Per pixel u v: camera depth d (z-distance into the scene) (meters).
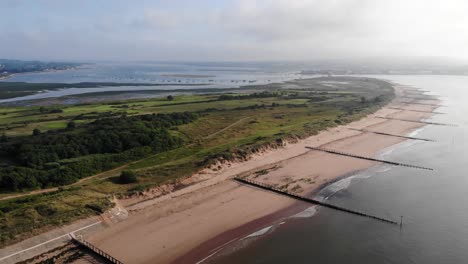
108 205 49.88
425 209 53.34
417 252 41.81
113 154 69.62
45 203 48.56
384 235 45.66
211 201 55.38
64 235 43.09
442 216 51.06
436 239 44.72
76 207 48.59
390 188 61.72
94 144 70.00
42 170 59.25
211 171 65.56
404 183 64.19
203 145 81.38
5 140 73.88
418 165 74.44
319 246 43.12
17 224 43.00
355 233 46.22
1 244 39.22
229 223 48.75
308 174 68.06
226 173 66.06
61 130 81.88
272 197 57.31
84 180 61.00
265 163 73.00
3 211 46.22
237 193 58.53
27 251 39.50
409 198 57.41
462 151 85.38
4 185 54.31
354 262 39.75
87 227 45.34
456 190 60.91
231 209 52.88
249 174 67.06
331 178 66.31
